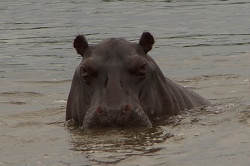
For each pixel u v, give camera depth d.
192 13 125.12
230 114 42.34
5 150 35.25
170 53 82.50
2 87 62.19
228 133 36.81
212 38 94.31
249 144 34.16
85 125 38.50
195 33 99.81
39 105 51.78
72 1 152.62
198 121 40.69
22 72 71.56
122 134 36.88
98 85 39.47
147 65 40.66
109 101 38.22
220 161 31.28
